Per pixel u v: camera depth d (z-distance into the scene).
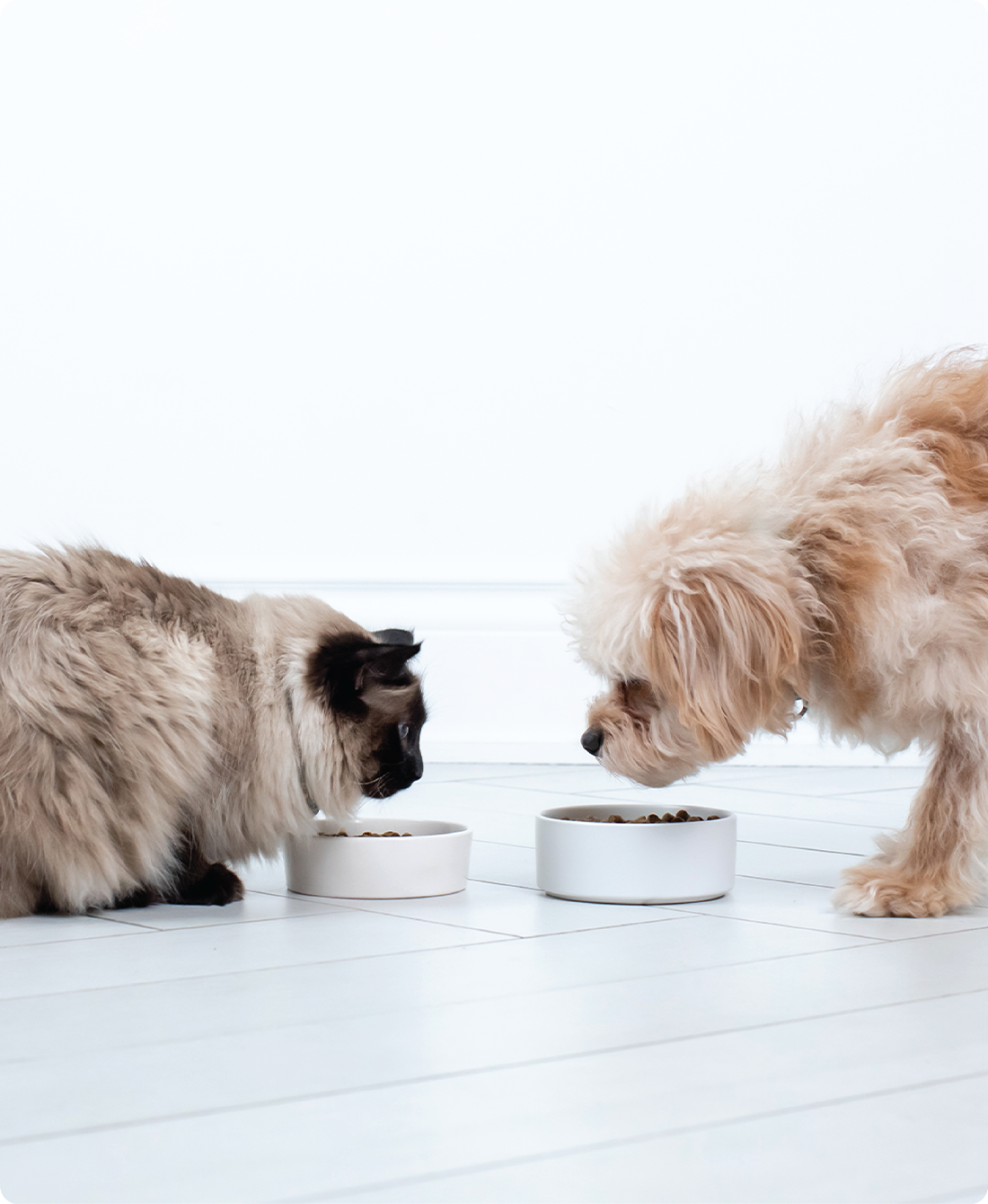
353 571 4.27
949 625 1.72
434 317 4.36
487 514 4.37
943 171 4.43
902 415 1.91
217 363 4.29
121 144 4.26
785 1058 1.13
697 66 4.42
